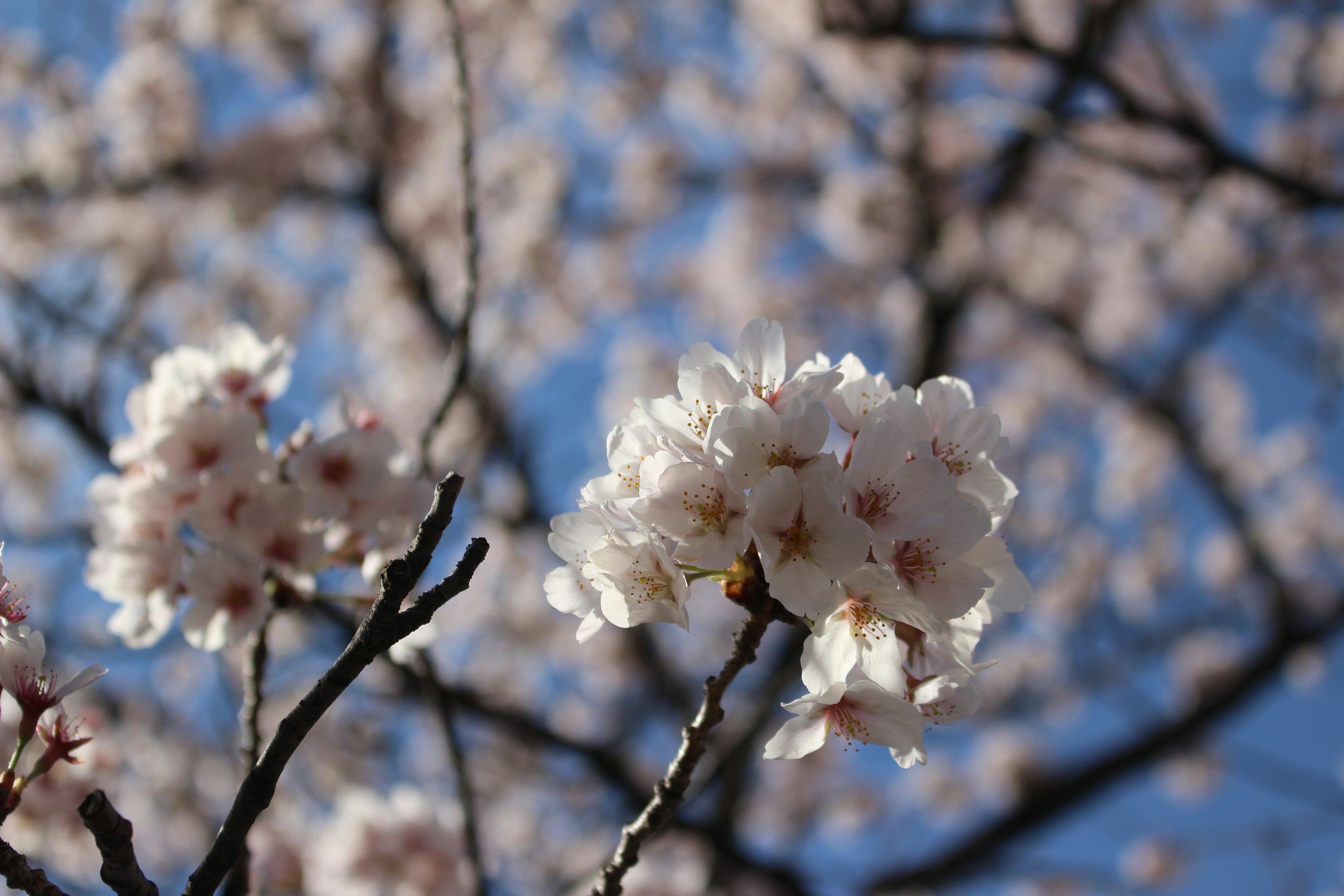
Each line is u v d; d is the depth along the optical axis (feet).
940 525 5.59
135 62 35.55
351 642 4.56
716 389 5.88
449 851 15.57
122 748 23.68
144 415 8.95
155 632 8.32
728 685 5.42
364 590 11.85
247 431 8.48
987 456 6.17
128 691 27.45
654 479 5.56
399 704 20.83
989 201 32.50
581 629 5.77
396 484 8.87
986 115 21.01
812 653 5.54
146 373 21.02
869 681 5.42
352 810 15.80
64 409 20.45
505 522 26.76
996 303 39.88
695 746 5.35
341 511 8.45
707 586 34.01
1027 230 37.91
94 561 8.50
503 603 34.58
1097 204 39.01
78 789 9.50
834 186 37.24
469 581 4.60
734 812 19.74
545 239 39.42
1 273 24.50
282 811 19.86
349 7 38.55
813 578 5.24
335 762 25.25
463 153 9.43
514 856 27.14
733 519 5.45
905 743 5.55
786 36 34.65
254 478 8.41
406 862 15.39
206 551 8.68
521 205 40.32
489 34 40.42
